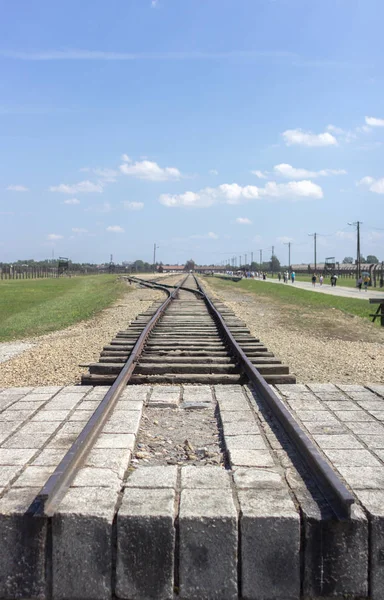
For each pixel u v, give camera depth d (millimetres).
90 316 20688
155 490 3756
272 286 58312
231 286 57688
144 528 3344
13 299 32844
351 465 4301
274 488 3791
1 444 4887
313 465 4004
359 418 5715
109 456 4488
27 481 3982
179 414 6148
